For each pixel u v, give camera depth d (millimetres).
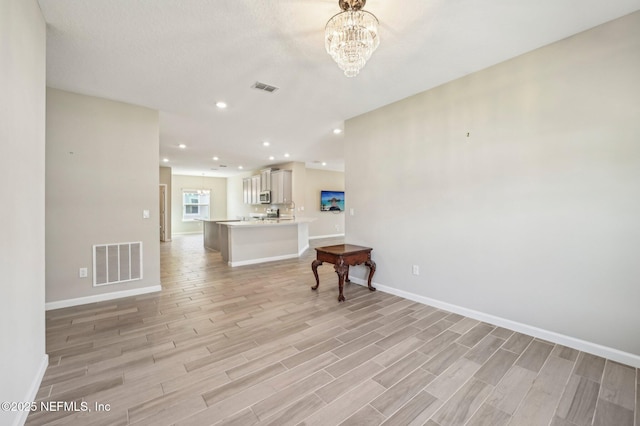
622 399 1664
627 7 1891
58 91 3076
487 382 1826
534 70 2395
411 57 2477
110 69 2637
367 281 3916
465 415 1543
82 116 3205
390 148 3568
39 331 1807
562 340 2297
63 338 2404
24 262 1536
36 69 1751
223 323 2740
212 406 1600
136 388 1752
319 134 4980
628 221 2012
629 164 2000
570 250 2252
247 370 1954
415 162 3297
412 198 3340
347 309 3105
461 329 2594
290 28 2057
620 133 2029
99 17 1908
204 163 8336
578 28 2117
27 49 1588
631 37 1971
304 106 3629
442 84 3018
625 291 2025
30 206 1642
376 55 2436
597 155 2123
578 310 2223
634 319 1994
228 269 5098
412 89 3143
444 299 3072
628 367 1980
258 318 2863
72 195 3164
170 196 9141
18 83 1457
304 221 6344
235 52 2371
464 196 2871
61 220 3111
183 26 2021
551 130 2324
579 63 2180
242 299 3449
